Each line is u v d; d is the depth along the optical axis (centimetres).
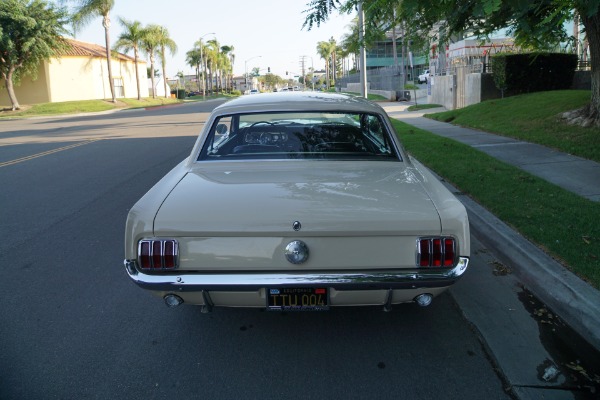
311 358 323
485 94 1833
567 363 313
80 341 349
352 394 284
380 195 308
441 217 283
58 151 1358
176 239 284
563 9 482
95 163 1116
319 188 320
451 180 729
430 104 2544
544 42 717
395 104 3084
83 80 4569
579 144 921
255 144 404
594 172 749
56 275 470
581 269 401
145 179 912
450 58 2716
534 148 964
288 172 356
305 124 411
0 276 469
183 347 339
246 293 289
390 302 296
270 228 278
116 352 334
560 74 1688
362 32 670
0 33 3550
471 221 569
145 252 282
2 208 721
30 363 321
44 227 624
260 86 17238
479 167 797
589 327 342
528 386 291
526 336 346
